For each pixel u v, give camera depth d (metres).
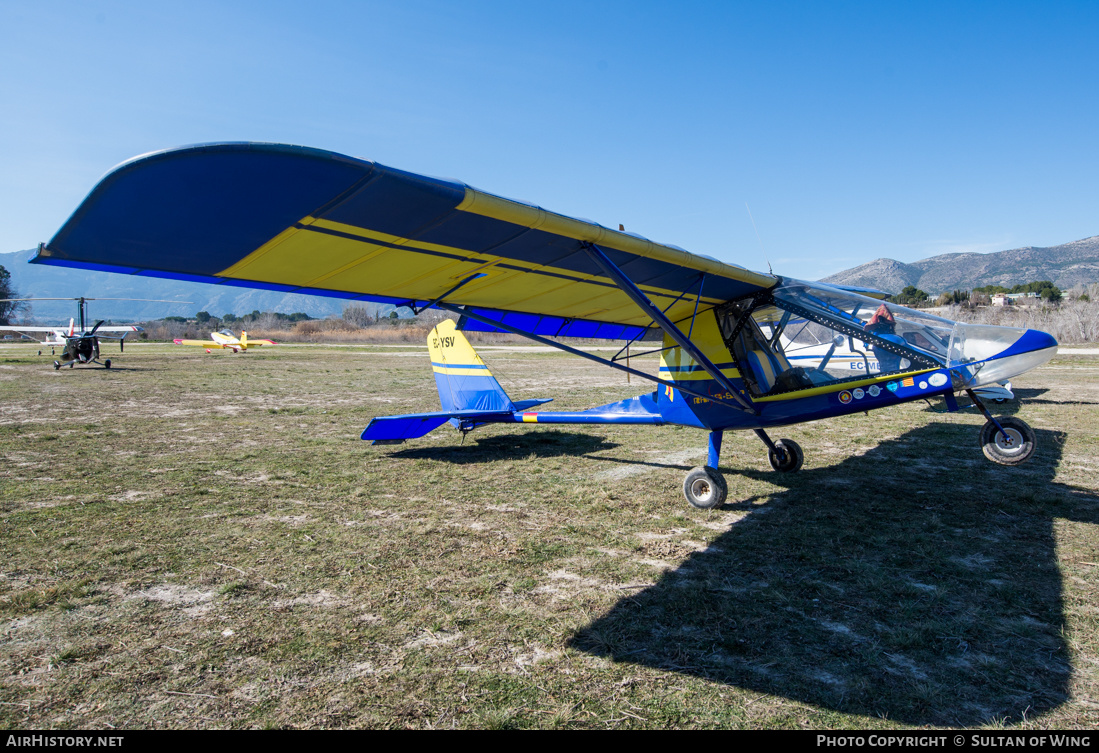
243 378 17.86
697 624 2.90
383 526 4.47
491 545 4.05
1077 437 7.55
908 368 4.45
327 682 2.41
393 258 3.34
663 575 3.52
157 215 2.31
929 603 3.10
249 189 2.27
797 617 2.96
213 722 2.15
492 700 2.29
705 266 4.21
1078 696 2.28
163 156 1.97
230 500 5.18
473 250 3.41
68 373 19.11
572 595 3.24
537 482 5.87
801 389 4.81
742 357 5.12
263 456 7.14
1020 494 5.15
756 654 2.62
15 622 2.92
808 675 2.45
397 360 27.69
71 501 5.09
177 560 3.75
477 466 6.62
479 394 7.30
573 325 5.93
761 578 3.46
